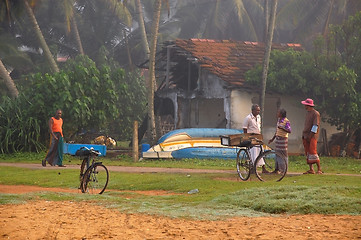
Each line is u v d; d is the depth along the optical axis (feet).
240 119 130.11
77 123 123.95
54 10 225.35
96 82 126.72
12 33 221.66
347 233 34.86
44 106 123.24
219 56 143.43
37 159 114.01
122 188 66.08
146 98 176.55
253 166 68.08
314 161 72.02
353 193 49.98
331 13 182.70
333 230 35.96
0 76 165.07
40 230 36.17
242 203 47.55
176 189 62.59
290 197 48.34
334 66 130.41
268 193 50.62
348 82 123.65
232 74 133.90
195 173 77.51
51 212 43.42
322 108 131.34
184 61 155.43
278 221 39.91
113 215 42.65
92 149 60.54
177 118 145.69
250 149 69.72
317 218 40.93
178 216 42.14
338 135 136.46
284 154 68.80
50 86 123.85
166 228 37.42
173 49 152.15
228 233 35.60
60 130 94.38
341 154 133.90
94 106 128.26
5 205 46.47
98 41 236.63
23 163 104.53
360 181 64.54
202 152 116.16
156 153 115.65
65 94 121.29
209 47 146.82
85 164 61.72
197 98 143.23
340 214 42.42
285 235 34.63
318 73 128.77
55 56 210.79
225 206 46.98
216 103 150.61
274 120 135.33
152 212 43.86
